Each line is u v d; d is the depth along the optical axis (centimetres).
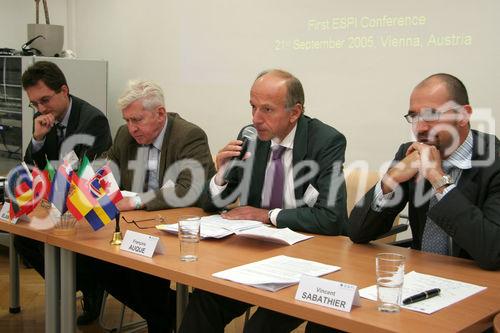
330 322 131
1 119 430
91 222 203
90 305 302
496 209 175
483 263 166
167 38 436
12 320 314
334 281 140
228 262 172
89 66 437
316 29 351
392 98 323
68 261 209
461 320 127
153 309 259
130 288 259
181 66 428
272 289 146
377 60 327
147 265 171
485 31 288
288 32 365
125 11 463
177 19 428
